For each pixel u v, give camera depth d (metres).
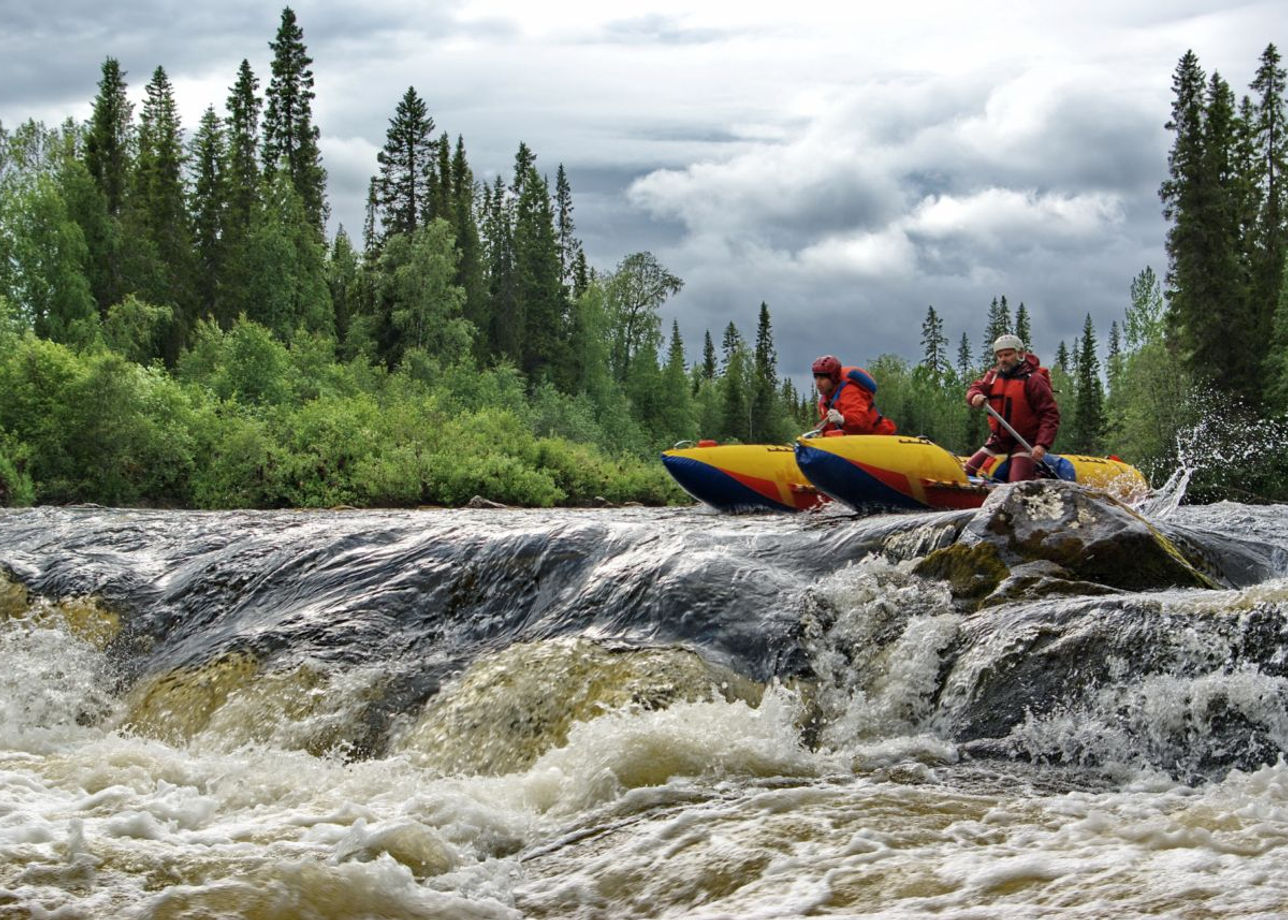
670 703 5.02
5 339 22.58
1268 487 29.72
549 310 64.44
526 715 5.23
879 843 3.18
